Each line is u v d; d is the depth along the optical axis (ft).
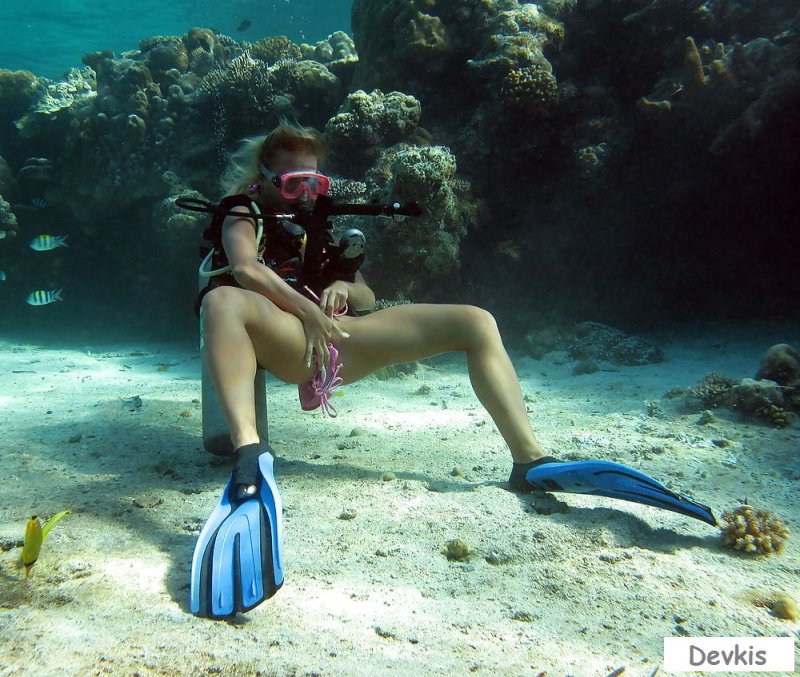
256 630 5.27
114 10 92.99
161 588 5.98
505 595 6.26
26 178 37.37
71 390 20.11
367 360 9.34
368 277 22.57
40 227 38.04
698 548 7.48
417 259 22.29
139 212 34.68
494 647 5.27
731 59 21.31
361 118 24.00
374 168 23.85
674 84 22.34
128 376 24.04
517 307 25.05
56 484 9.41
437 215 21.81
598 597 6.24
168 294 35.65
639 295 25.57
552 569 6.82
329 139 24.48
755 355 20.48
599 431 13.19
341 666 4.81
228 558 5.86
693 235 24.64
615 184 23.77
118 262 38.17
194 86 34.17
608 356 21.70
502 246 25.00
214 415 10.60
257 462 6.89
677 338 23.72
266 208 9.32
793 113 20.33
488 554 7.12
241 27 57.26
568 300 25.40
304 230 9.17
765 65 20.85
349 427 13.98
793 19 21.76
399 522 8.02
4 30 97.40
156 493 9.09
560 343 23.62
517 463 9.12
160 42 35.63
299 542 7.36
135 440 12.26
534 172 24.90
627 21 23.27
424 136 24.98
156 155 33.01
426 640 5.33
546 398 17.43
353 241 9.21
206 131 32.55
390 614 5.76
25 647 4.71
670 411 15.02
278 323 8.27
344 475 10.09
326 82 30.37
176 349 32.40
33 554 5.90
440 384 19.95
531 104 23.04
